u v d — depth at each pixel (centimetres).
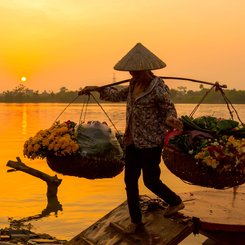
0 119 9862
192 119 661
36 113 14650
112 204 1605
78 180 2098
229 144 612
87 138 656
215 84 674
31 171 1739
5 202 1600
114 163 659
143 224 639
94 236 697
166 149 645
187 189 1917
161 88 589
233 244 658
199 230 637
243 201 766
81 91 667
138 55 596
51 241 1043
